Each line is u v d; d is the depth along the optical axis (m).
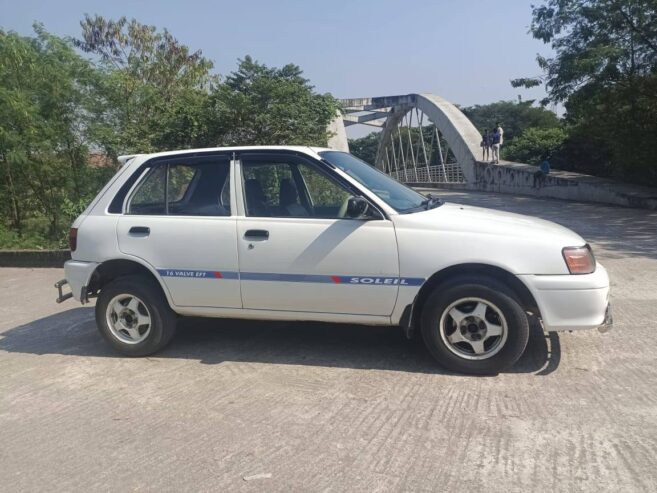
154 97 14.23
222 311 5.11
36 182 13.25
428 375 4.66
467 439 3.60
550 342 5.31
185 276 5.09
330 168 4.95
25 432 3.99
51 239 13.02
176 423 4.02
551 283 4.39
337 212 4.90
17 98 11.65
